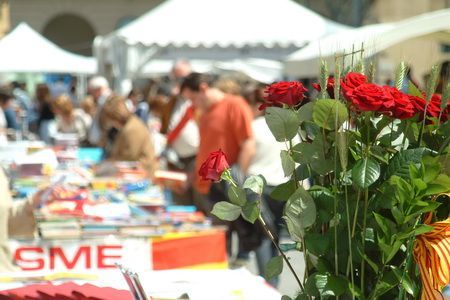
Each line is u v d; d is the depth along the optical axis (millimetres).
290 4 14922
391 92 2445
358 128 2514
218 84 8125
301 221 2486
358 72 2672
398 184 2385
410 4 21172
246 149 7836
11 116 18781
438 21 9047
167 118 12000
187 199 9148
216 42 14500
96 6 43219
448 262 2395
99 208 5910
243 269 3871
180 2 14875
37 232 5148
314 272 2568
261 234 7730
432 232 2422
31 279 3908
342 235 2496
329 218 2512
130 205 6289
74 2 43062
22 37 19906
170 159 10547
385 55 10766
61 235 5160
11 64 19484
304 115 2592
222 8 14797
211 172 2639
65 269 5113
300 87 2609
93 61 20141
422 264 2434
